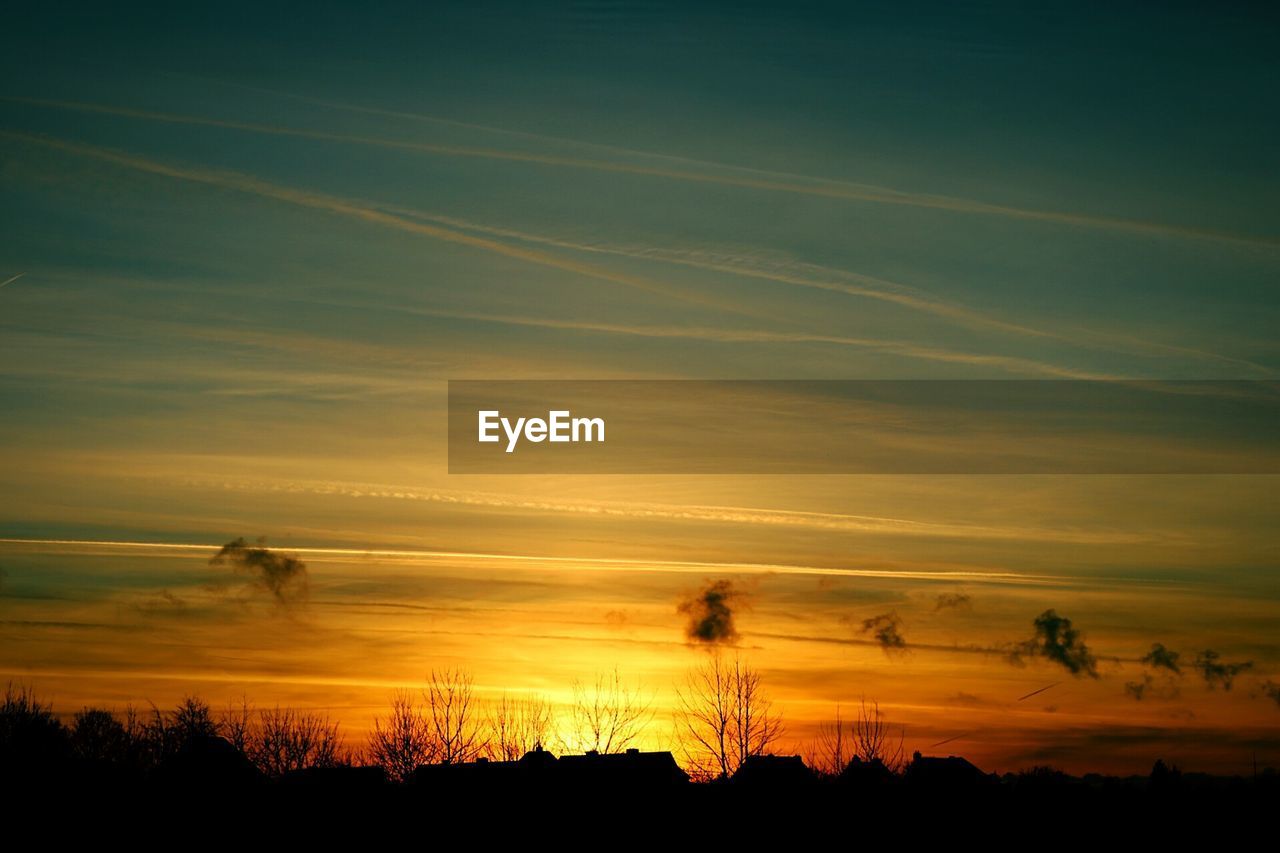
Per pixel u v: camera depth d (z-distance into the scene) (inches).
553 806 2751.0
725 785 2834.6
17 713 2864.2
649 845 2647.6
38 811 2588.6
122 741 3006.9
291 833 2628.0
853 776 2844.5
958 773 3026.6
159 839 2554.1
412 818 2696.9
